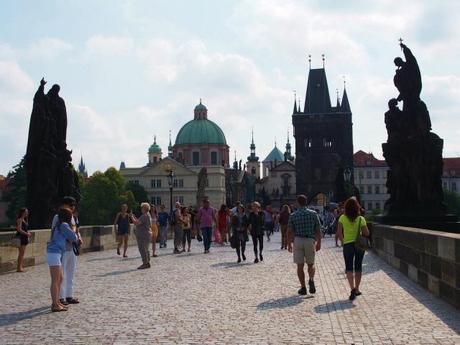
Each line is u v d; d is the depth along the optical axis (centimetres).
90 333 1239
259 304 1595
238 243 2947
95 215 14488
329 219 6262
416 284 1950
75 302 1633
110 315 1446
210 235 3706
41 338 1195
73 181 3384
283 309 1512
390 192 3180
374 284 1972
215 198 19712
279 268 2606
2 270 2461
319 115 18425
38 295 1806
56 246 1529
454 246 1482
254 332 1234
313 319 1370
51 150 3244
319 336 1188
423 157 3077
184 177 19588
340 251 3703
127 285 2019
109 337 1199
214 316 1420
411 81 3136
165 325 1316
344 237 1706
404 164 3106
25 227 2556
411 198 3102
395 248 2458
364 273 2309
